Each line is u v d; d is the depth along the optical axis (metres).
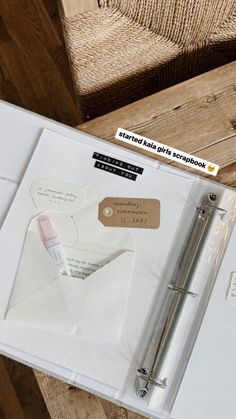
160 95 0.67
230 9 0.70
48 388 0.56
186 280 0.59
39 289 0.58
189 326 0.59
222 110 0.67
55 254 0.60
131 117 0.66
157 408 0.56
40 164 0.64
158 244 0.61
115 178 0.64
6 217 0.62
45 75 1.26
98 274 0.59
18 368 1.10
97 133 0.65
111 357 0.57
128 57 0.75
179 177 0.64
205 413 0.56
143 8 0.66
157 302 0.59
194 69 0.83
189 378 0.57
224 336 0.58
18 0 1.31
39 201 0.62
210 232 0.61
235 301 0.60
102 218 0.62
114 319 0.58
